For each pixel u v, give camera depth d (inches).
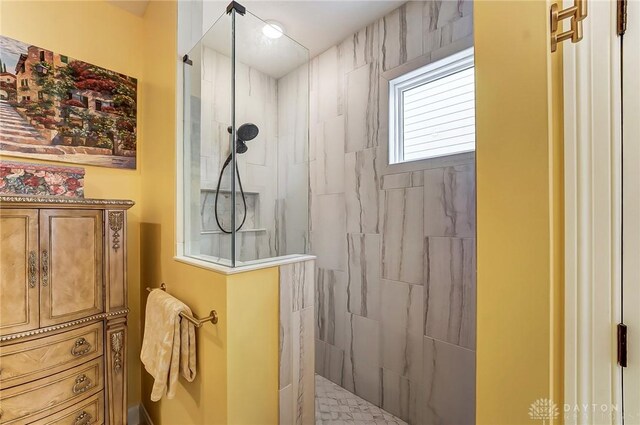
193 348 47.1
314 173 83.1
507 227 26.1
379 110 68.2
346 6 63.6
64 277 46.4
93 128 61.7
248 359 44.1
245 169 51.7
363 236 71.6
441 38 57.6
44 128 55.4
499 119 26.5
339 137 76.7
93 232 50.0
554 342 24.3
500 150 26.5
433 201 59.2
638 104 22.4
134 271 68.1
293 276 51.1
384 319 67.7
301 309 52.4
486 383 27.5
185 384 51.1
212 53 52.4
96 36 62.6
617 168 23.0
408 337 63.5
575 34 22.9
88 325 49.3
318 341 82.8
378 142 68.4
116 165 64.9
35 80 54.4
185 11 56.1
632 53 22.7
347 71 74.7
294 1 61.5
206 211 52.2
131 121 67.5
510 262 26.0
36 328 43.4
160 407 59.4
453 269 56.4
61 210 46.3
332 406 69.5
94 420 49.9
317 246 82.4
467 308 54.6
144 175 67.6
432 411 59.7
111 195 64.3
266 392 46.8
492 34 27.0
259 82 54.4
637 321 22.4
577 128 23.9
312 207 83.5
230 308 41.8
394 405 66.1
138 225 68.8
